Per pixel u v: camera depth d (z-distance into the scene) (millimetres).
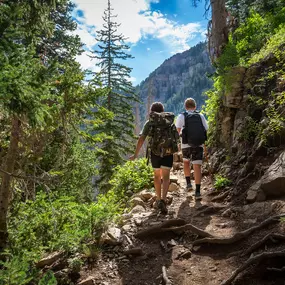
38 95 2832
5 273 2607
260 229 3629
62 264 3662
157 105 5133
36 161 4328
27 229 3947
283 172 4371
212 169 6668
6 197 3877
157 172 5020
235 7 13258
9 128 4109
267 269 2920
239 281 2939
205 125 5652
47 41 9336
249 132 5949
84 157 8492
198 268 3359
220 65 8016
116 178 7895
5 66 2502
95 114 4027
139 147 4938
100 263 3654
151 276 3361
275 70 6180
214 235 3773
